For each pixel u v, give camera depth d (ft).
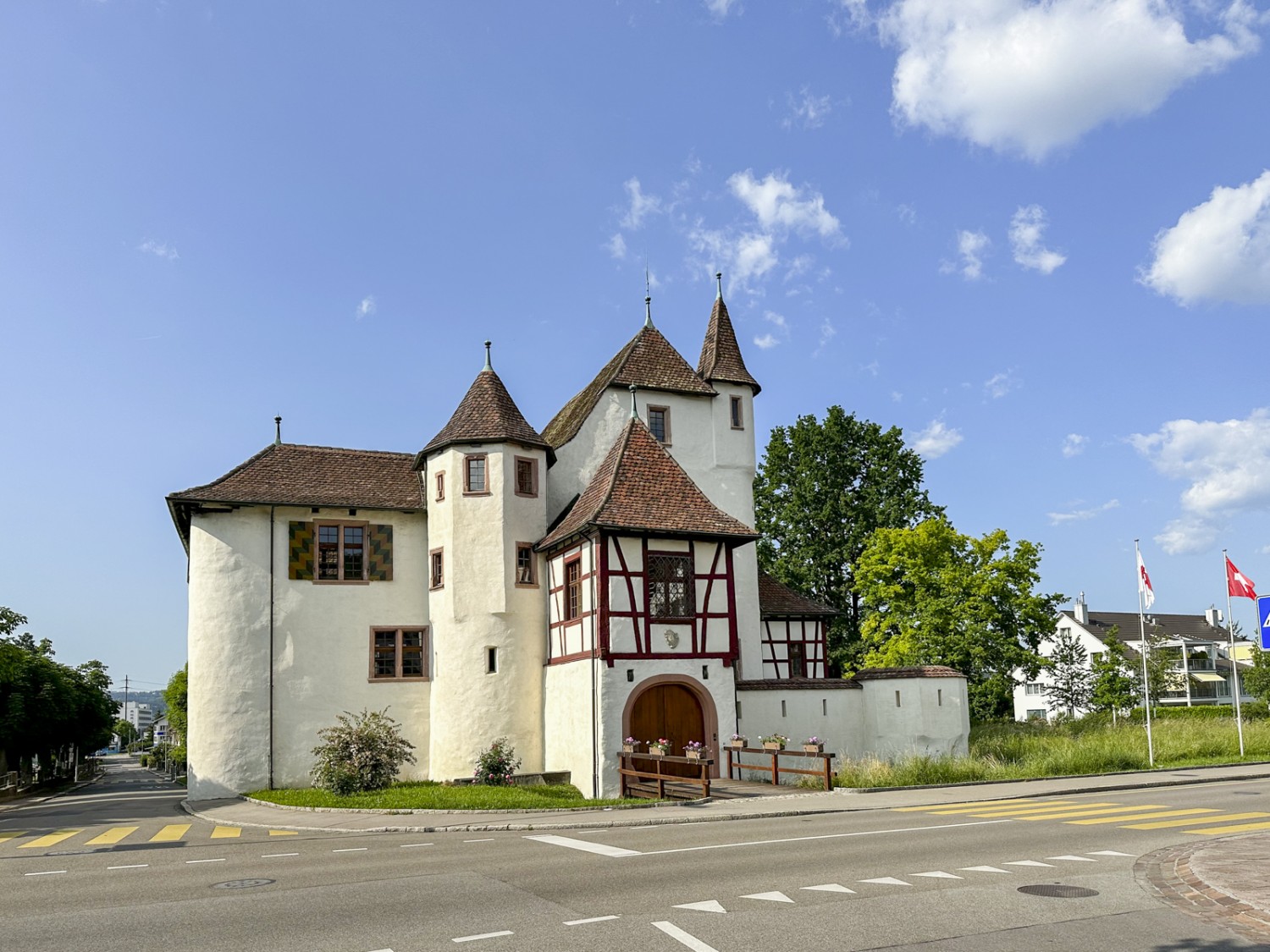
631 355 103.35
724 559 83.15
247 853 43.93
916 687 87.45
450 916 28.66
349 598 91.15
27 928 28.22
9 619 138.41
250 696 86.84
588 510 82.53
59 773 240.73
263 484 91.15
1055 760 79.41
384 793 72.84
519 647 88.02
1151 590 93.30
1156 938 25.80
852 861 37.55
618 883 33.27
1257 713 153.58
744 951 24.53
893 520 152.76
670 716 79.20
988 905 29.53
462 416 91.81
